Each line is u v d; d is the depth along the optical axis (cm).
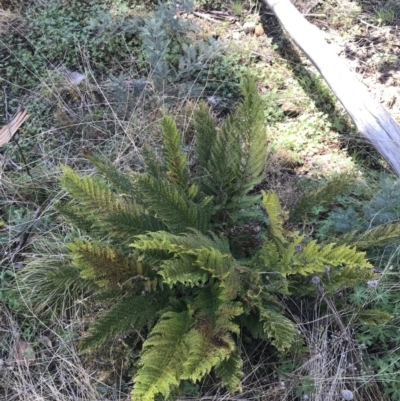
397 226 250
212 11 464
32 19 439
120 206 246
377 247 281
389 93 391
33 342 275
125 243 249
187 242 225
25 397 254
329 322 257
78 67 413
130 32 423
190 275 219
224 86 398
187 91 381
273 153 345
